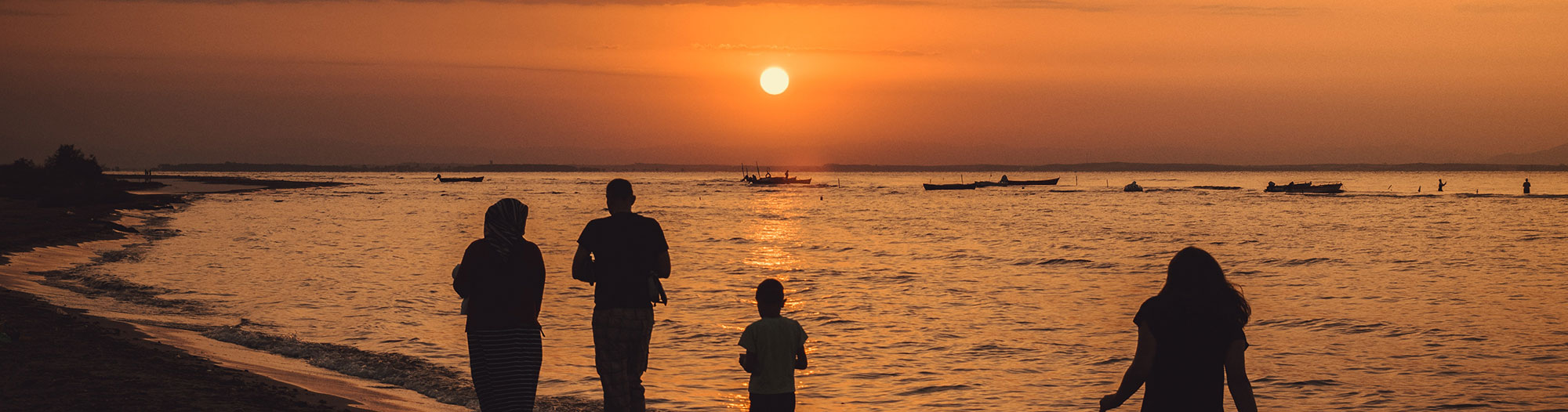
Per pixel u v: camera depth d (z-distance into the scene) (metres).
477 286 6.49
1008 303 23.53
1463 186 179.00
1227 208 89.12
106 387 9.54
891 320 20.53
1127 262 36.06
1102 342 17.36
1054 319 20.66
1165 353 5.16
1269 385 13.97
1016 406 12.48
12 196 70.81
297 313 19.39
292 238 45.00
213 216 63.62
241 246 38.94
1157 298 5.27
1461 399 13.02
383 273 28.52
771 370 7.34
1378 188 165.25
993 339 17.80
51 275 24.33
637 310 6.99
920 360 15.69
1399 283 29.12
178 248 36.47
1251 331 19.17
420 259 34.06
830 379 14.25
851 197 127.88
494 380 6.44
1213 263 5.25
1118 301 24.06
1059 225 64.31
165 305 19.75
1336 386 13.84
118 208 63.19
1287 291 27.30
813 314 21.41
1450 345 17.34
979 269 33.38
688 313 20.80
